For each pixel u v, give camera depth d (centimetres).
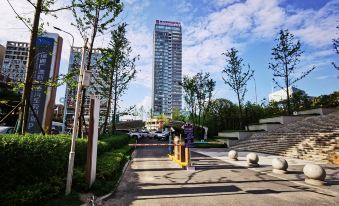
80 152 885
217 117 3953
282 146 1898
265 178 951
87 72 707
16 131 881
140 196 687
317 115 2491
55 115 5425
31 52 943
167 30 9575
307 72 2606
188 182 876
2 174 523
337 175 1003
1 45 5528
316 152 1512
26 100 912
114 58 1977
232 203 622
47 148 636
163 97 8994
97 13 1368
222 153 2006
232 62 2983
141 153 1962
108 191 701
